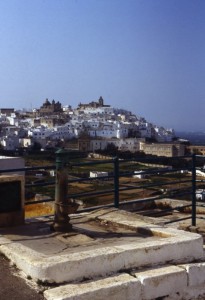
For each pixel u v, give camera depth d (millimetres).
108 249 5250
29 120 168125
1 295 4477
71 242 5859
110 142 122125
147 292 4988
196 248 5770
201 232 8477
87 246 5660
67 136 134750
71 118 171125
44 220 7172
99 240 5969
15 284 4707
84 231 6508
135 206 11461
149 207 11742
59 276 4762
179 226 8836
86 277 4914
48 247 5613
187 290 5336
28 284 4707
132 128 155125
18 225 6805
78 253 5086
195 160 8844
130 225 6633
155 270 5258
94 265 4973
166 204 11570
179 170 8711
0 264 5195
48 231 6418
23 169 6645
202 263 5602
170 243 5566
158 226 6523
